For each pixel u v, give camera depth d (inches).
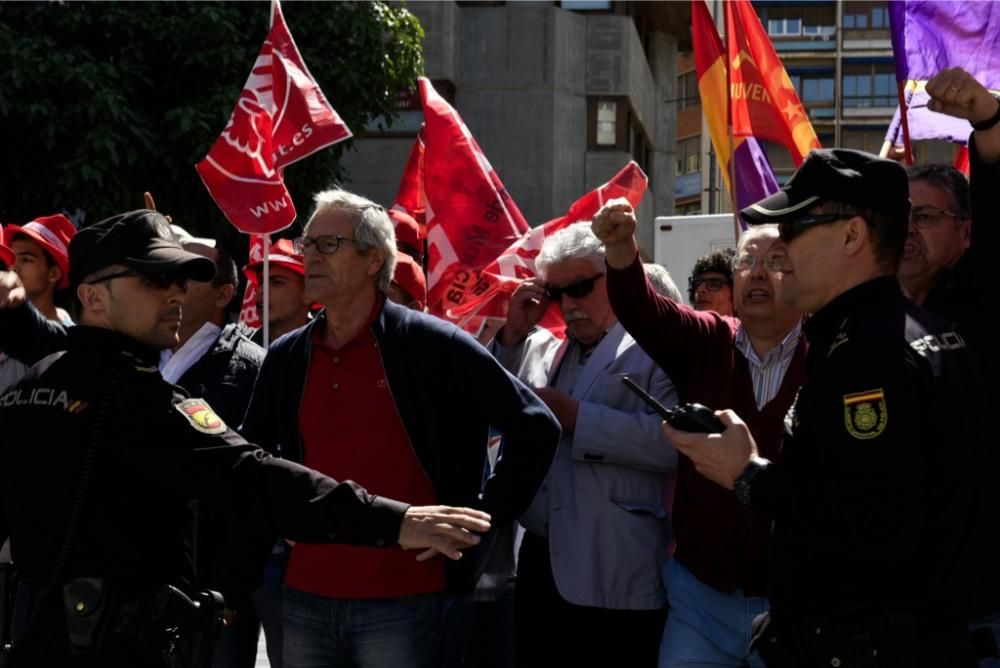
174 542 115.3
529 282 181.0
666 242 467.2
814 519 99.0
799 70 2324.1
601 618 159.3
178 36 506.9
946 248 139.1
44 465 111.2
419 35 579.5
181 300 118.3
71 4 508.1
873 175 105.3
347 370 143.7
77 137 491.5
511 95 808.9
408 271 210.2
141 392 112.7
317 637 144.0
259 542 135.8
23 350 152.8
